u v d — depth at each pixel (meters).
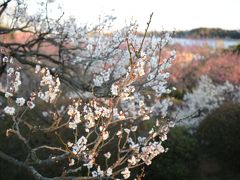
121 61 7.93
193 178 12.62
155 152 4.70
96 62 8.62
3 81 10.35
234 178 12.85
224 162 13.18
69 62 8.95
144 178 11.93
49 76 5.02
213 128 13.48
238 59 26.73
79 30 8.71
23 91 10.71
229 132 13.27
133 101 7.59
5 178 10.16
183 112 16.61
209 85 18.34
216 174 12.90
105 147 10.10
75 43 8.88
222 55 28.23
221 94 18.34
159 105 9.11
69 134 10.14
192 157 12.73
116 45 8.08
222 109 13.76
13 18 8.16
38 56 8.84
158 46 7.28
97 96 6.59
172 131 12.66
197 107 16.95
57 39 9.09
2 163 10.24
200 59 27.88
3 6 7.85
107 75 6.46
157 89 6.89
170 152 12.32
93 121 4.69
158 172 12.11
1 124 10.41
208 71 25.23
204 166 12.96
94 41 8.77
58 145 10.11
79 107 6.71
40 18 8.77
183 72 24.83
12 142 10.34
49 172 10.02
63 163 9.93
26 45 8.52
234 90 18.80
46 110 10.19
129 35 7.30
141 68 4.53
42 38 8.44
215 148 13.36
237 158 13.10
